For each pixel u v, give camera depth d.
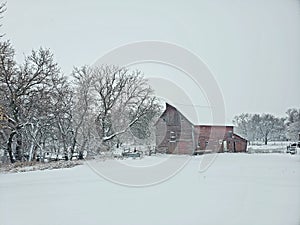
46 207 6.56
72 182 9.06
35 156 13.03
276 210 6.73
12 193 7.57
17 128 13.04
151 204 7.03
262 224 5.78
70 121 13.41
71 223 5.64
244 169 12.48
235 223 5.74
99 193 7.96
